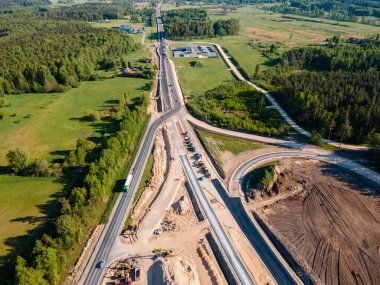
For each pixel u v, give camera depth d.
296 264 72.31
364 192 94.44
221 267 72.69
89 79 188.25
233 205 89.81
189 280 66.81
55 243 69.19
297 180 99.44
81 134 122.56
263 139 122.88
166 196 92.88
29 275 59.97
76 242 73.88
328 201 90.81
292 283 68.44
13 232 76.44
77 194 81.19
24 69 169.62
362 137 118.94
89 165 96.00
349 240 78.06
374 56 184.62
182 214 86.50
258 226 83.12
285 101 148.75
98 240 77.06
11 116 137.50
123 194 92.19
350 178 100.69
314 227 82.06
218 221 84.12
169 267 69.00
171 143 120.50
